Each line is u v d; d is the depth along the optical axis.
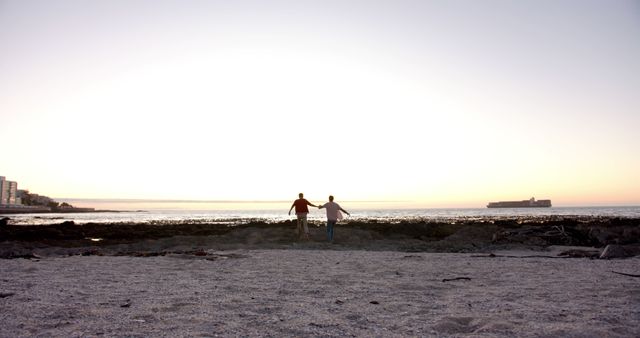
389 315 5.24
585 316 5.02
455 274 8.55
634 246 12.45
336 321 4.98
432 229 25.00
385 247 15.53
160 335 4.44
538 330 4.46
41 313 5.33
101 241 20.19
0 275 8.43
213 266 9.82
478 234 19.28
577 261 10.72
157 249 15.63
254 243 17.39
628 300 5.86
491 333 4.41
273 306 5.74
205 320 5.02
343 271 9.02
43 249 15.18
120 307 5.66
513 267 9.52
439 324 4.75
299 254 12.63
